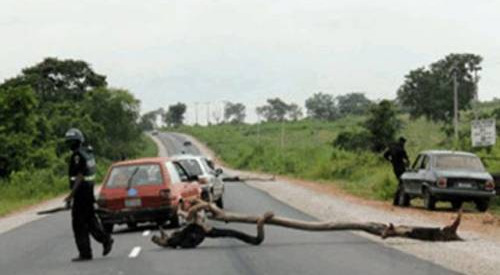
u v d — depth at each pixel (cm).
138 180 2019
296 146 11650
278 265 1352
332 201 3262
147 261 1444
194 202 1694
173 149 15838
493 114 8088
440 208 2806
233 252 1559
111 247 1557
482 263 1395
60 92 11194
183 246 1648
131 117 10262
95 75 11588
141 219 1997
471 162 2686
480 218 2384
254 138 16150
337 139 7625
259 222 1695
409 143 7712
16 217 3131
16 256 1623
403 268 1305
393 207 2866
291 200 3425
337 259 1431
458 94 10525
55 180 5509
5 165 6216
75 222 1486
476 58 10650
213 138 17950
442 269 1292
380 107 6812
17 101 6569
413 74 10794
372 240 1778
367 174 5100
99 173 6894
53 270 1362
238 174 7631
